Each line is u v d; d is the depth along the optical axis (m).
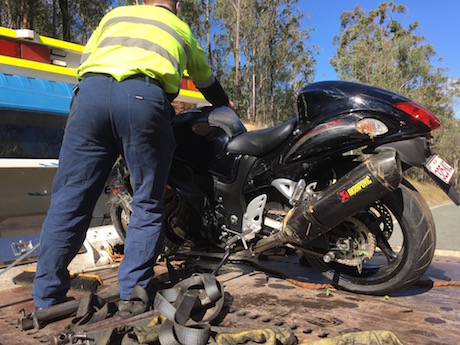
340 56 34.53
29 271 2.84
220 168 2.60
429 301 2.20
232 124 2.65
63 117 3.70
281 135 2.36
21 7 19.94
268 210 2.46
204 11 32.09
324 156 2.24
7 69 3.33
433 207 22.23
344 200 2.04
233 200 2.58
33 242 3.26
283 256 3.39
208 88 2.69
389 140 2.11
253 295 2.31
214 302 1.98
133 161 2.05
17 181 3.52
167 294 1.92
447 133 40.41
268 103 38.09
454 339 1.68
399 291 2.32
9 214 3.46
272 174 2.41
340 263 2.39
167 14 2.22
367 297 2.28
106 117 2.00
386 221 2.30
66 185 2.06
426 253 2.16
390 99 2.12
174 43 2.15
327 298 2.26
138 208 2.09
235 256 3.11
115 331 1.56
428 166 2.08
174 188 2.80
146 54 2.04
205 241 2.87
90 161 2.05
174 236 2.97
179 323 1.62
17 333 1.85
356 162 2.26
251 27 34.50
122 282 2.04
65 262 2.05
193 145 2.72
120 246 3.37
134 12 2.18
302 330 1.79
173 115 2.71
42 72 3.51
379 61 32.62
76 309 1.98
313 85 2.35
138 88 1.98
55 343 1.57
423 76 34.19
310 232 2.16
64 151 2.06
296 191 2.23
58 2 21.30
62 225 2.02
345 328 1.81
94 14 21.02
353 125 2.12
